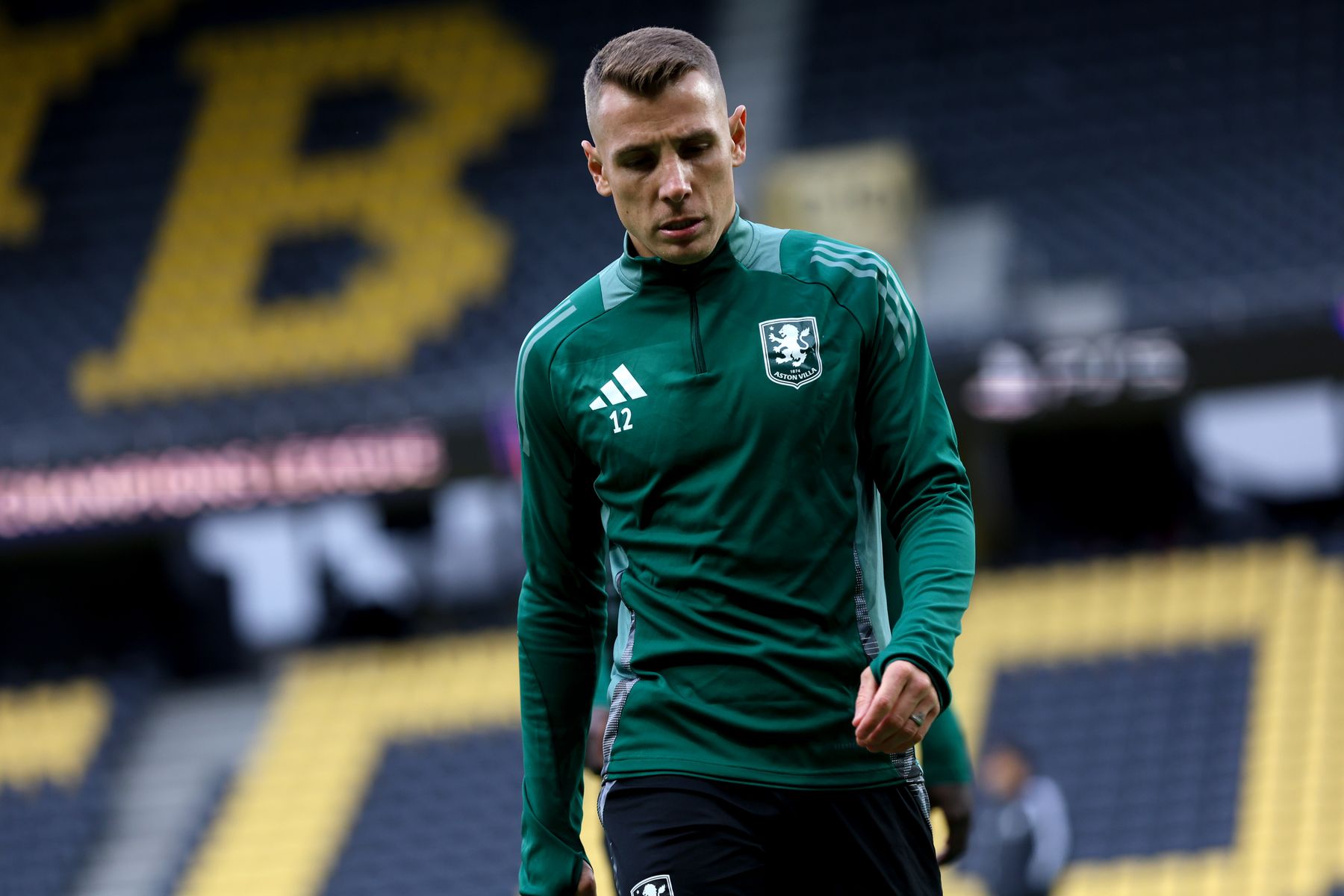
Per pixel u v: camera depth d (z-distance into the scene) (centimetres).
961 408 4147
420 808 4341
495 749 4450
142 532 4506
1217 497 4722
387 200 5356
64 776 4684
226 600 5147
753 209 4981
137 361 4984
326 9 6012
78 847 4484
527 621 899
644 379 809
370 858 4238
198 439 4481
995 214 4797
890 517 823
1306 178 4653
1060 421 4347
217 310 5116
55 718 4866
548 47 5728
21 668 5069
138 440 4509
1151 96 5028
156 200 5506
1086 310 4362
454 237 5203
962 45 5353
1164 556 4462
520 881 918
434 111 5603
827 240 837
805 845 803
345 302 5059
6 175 5662
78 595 5128
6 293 5294
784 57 5478
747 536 791
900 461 809
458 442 4384
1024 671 4225
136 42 6031
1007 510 4441
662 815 793
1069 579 4447
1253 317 3984
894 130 5116
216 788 4553
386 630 5081
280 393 4806
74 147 5722
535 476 869
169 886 4309
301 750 4594
